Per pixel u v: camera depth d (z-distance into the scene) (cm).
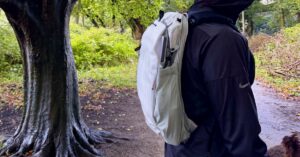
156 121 140
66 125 461
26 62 465
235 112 129
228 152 135
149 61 139
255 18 2848
